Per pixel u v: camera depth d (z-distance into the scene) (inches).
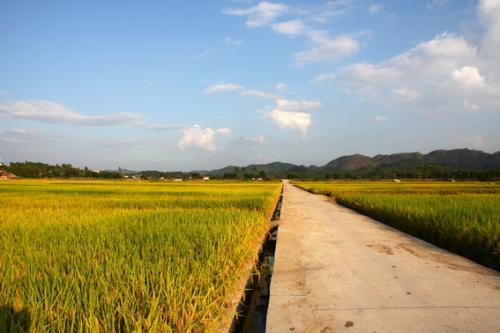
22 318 115.4
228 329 149.2
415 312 153.3
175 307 126.9
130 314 119.3
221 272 181.9
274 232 467.5
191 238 259.6
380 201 601.6
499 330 134.0
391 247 303.9
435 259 257.4
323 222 484.1
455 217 344.2
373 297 173.6
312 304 165.5
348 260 254.4
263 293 221.3
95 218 382.9
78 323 114.3
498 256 233.6
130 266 177.6
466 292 180.2
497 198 652.7
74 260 183.0
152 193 970.7
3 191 1040.8
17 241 249.0
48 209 520.4
